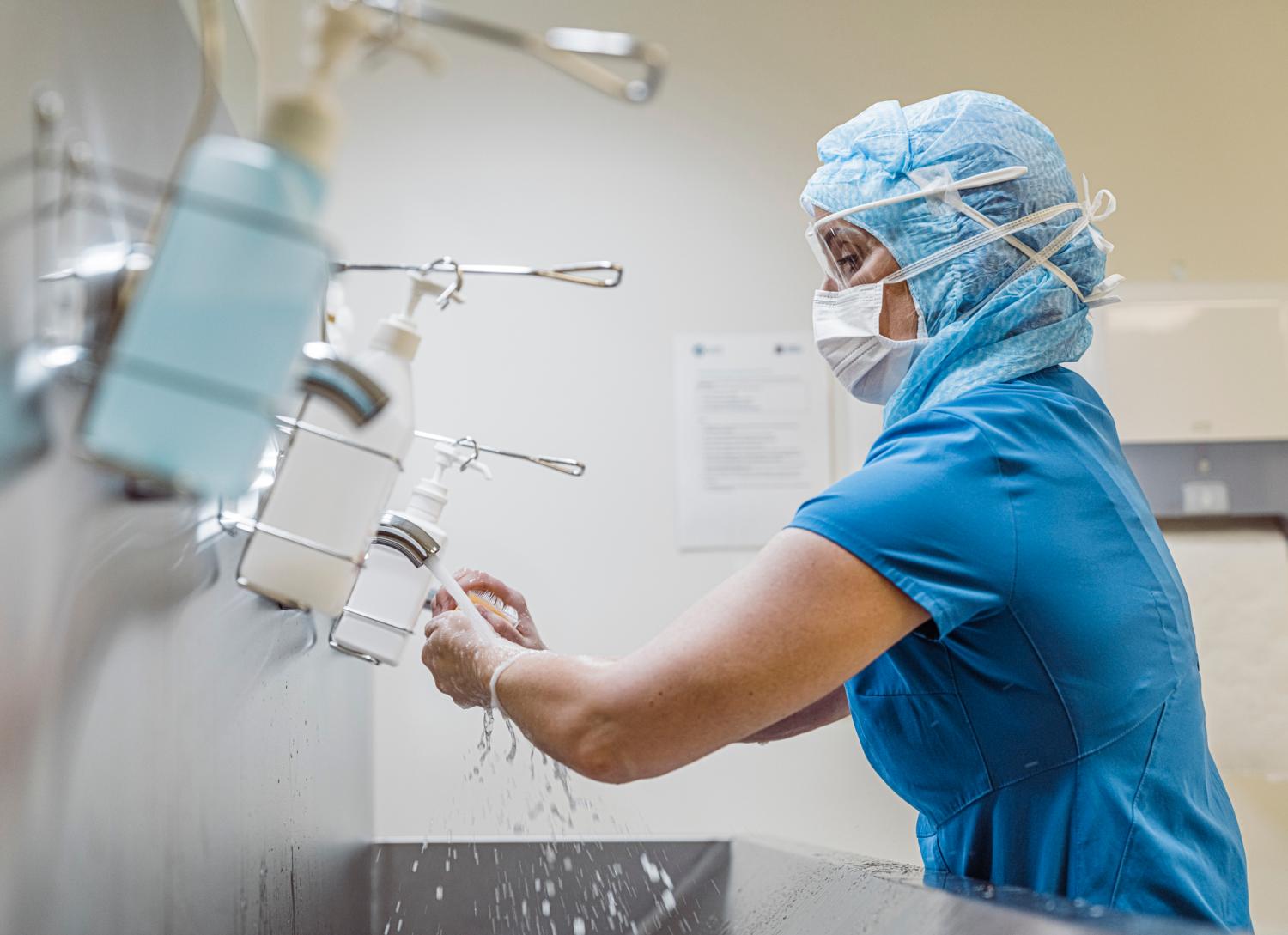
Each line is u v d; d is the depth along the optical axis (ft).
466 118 7.12
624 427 7.03
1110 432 3.61
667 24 7.29
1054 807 3.07
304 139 1.70
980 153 3.49
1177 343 6.99
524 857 5.14
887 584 2.89
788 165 7.24
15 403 1.56
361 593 3.31
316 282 1.69
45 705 1.65
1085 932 2.19
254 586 2.38
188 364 1.59
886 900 3.06
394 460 2.48
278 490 2.40
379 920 5.11
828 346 3.72
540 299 7.07
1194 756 3.23
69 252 1.78
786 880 4.20
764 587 2.88
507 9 7.17
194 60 2.64
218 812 2.59
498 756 6.66
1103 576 3.08
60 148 1.75
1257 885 6.69
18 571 1.56
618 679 2.90
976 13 7.38
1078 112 7.37
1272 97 7.41
